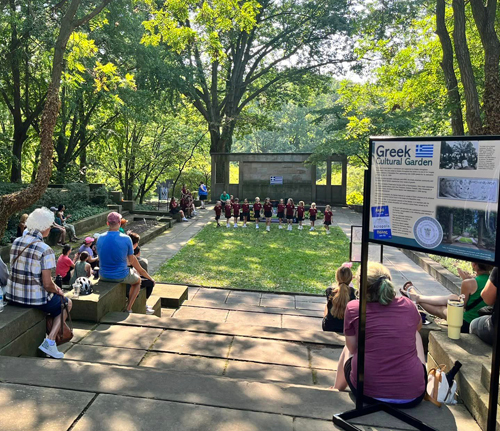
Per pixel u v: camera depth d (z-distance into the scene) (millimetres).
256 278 14125
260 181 34031
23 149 28672
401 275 14570
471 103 12430
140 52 25172
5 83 21828
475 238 2643
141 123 29234
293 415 3076
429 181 2805
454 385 3516
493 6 11727
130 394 3246
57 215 17656
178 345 5867
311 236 22062
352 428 2904
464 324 5512
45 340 4895
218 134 36438
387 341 3217
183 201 27797
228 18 17406
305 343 6570
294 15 34625
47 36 16172
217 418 2980
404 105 21359
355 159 34188
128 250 7254
